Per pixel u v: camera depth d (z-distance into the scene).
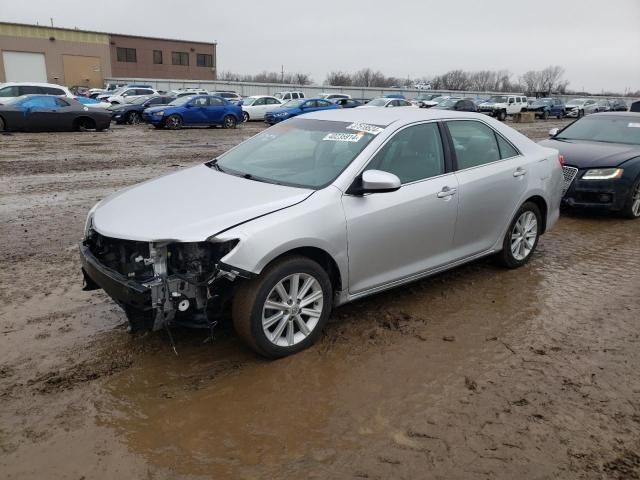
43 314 4.27
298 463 2.70
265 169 4.31
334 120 4.68
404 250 4.21
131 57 62.12
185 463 2.69
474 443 2.87
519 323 4.30
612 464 2.73
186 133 21.33
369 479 2.60
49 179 10.08
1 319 4.16
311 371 3.53
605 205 7.66
